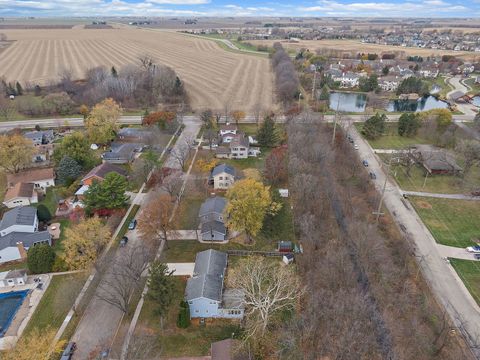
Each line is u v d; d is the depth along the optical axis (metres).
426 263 61.56
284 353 44.47
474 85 194.75
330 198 78.38
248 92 170.88
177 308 51.91
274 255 62.56
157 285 46.69
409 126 118.19
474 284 57.31
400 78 194.25
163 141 111.06
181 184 83.81
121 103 150.25
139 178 86.94
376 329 46.31
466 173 93.00
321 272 54.06
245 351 44.72
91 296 53.81
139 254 57.06
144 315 50.78
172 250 63.62
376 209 76.56
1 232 64.75
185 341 47.16
